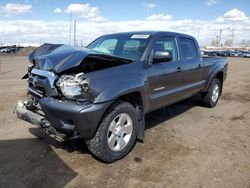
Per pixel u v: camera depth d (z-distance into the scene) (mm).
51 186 3344
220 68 7254
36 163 3887
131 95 4238
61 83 3625
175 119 6152
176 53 5488
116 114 3879
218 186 3418
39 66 4070
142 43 4781
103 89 3648
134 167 3844
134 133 4215
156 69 4691
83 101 3543
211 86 7027
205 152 4395
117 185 3393
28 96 4520
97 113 3555
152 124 5754
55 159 4020
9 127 5305
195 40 6301
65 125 3605
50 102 3699
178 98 5586
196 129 5512
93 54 3791
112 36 5520
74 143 4578
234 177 3641
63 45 4352
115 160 3979
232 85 11828
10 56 40969
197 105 7465
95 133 3742
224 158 4191
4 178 3492
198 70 6219
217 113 6781
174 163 3984
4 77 12914
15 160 3961
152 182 3475
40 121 3838
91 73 3688
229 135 5219
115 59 4086
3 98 7785
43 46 4578
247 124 5945
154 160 4066
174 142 4781
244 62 32594
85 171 3703
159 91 4852
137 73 4273
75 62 3641
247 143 4828
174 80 5262
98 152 3803
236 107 7496
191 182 3490
